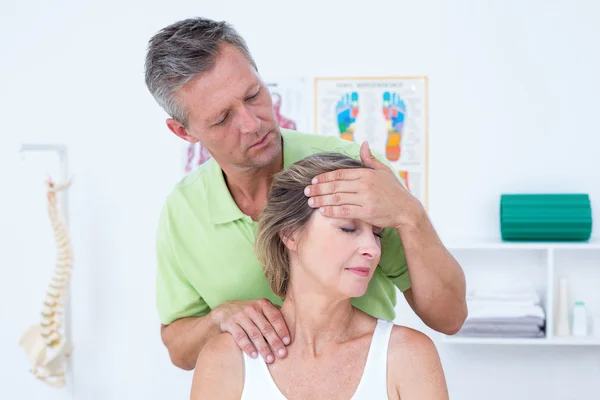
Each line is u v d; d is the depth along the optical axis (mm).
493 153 3045
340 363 1325
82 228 3186
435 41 3043
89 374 3217
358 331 1354
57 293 2912
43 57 3176
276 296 1516
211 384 1340
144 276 3184
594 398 3053
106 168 3168
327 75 3088
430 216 3080
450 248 2838
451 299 1354
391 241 1442
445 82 3049
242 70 1323
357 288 1275
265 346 1328
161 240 1575
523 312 2871
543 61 3008
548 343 2842
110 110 3160
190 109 1357
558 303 2973
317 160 1315
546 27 3002
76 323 3209
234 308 1393
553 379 3064
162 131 3146
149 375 3205
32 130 3191
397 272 1477
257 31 3098
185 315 1588
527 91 3021
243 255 1494
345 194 1229
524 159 3033
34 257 3223
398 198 1254
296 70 3094
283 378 1325
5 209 3217
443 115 3057
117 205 3174
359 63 3076
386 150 3080
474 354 3080
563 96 3008
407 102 3062
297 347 1339
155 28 3135
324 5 3074
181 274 1573
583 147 3012
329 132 3098
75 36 3164
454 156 3061
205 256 1513
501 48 3020
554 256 3037
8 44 3186
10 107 3197
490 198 3053
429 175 3074
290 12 3086
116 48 3148
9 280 3227
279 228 1318
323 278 1279
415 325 3072
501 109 3033
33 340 2965
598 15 2980
